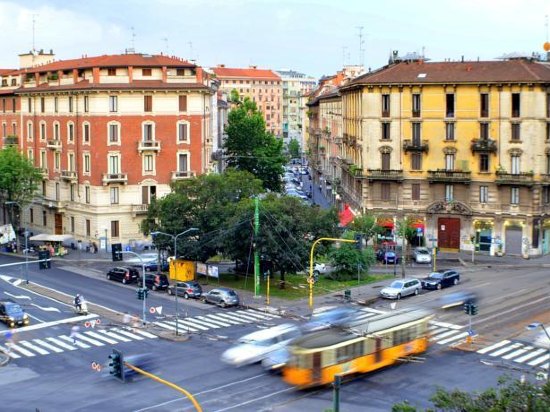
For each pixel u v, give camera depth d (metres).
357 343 52.53
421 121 105.25
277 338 58.44
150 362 57.12
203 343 62.84
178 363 56.75
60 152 115.44
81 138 109.81
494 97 101.50
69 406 47.31
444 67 107.38
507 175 100.88
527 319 69.44
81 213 110.88
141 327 68.75
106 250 107.88
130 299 80.56
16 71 132.88
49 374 55.00
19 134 127.75
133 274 88.62
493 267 96.25
